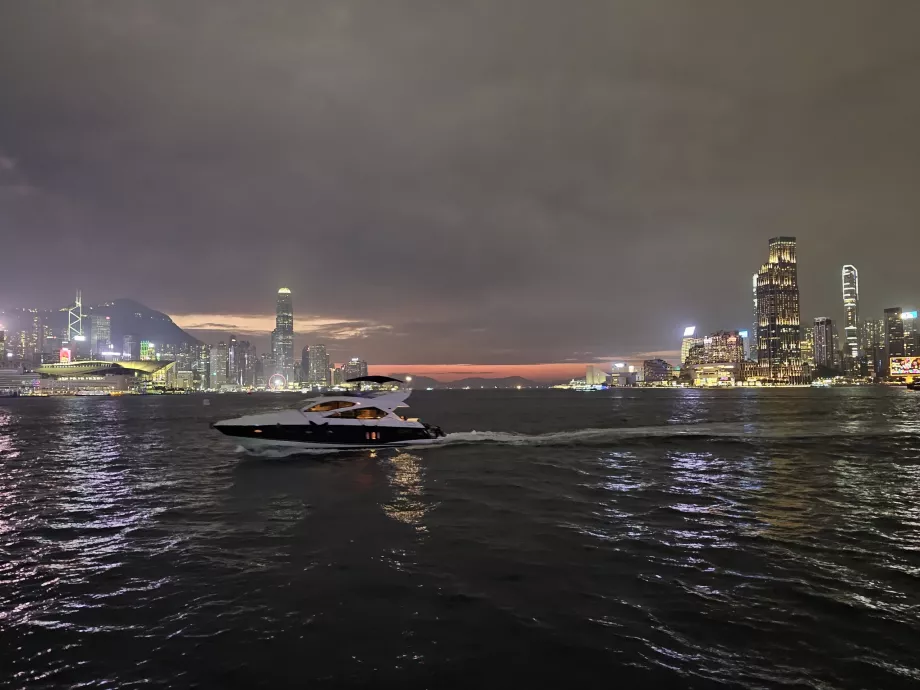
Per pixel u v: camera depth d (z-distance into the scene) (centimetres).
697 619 616
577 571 780
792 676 498
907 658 529
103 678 507
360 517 1137
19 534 1032
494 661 527
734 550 880
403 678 499
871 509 1185
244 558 859
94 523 1117
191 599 690
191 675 510
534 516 1134
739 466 1836
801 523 1062
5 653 556
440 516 1140
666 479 1590
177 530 1048
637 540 944
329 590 714
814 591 697
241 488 1494
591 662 523
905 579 739
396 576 764
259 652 550
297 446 2159
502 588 716
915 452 2189
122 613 651
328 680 498
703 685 483
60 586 744
